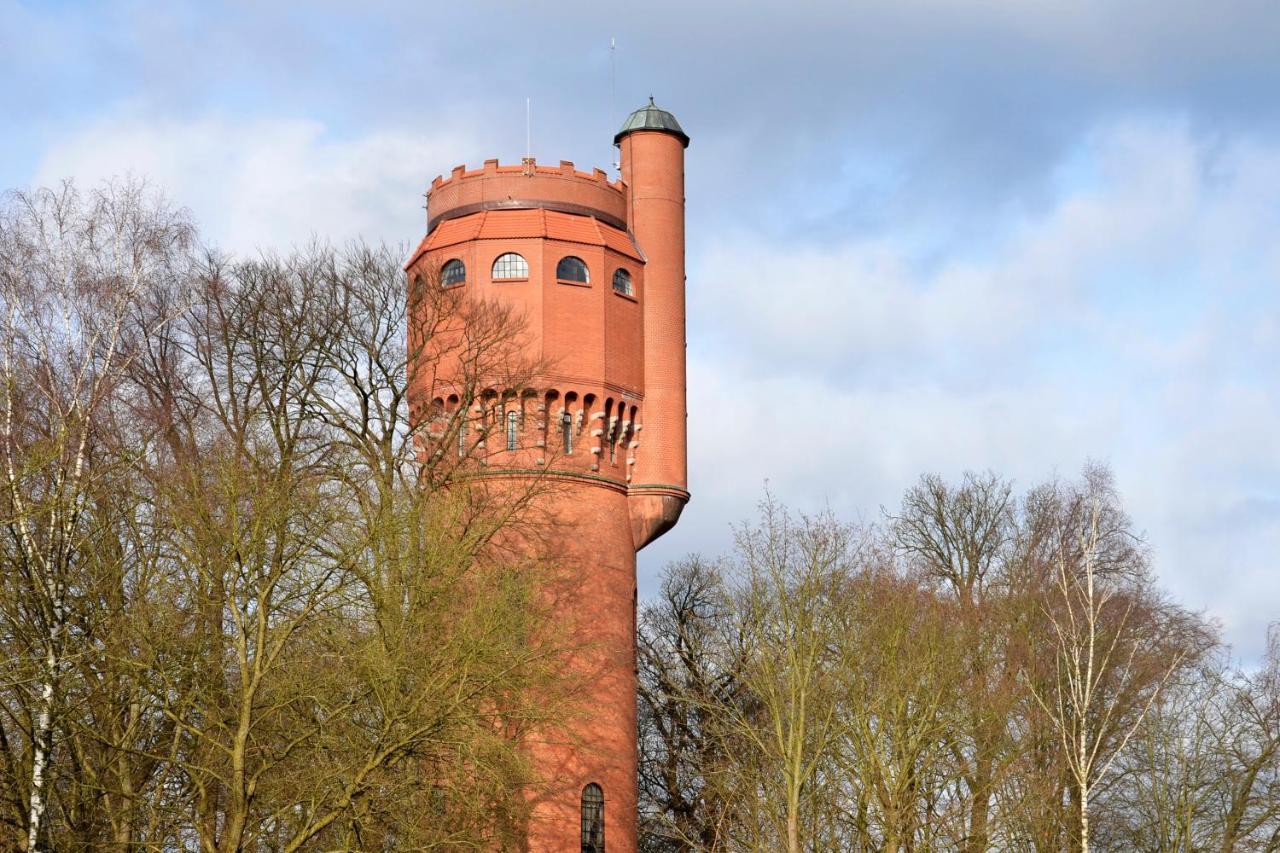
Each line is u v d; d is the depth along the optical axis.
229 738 53.16
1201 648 81.12
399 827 54.62
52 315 57.44
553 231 76.25
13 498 50.62
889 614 73.31
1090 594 66.25
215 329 69.12
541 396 74.50
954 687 72.38
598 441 76.19
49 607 49.38
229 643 55.31
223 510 55.81
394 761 51.50
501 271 76.06
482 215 76.94
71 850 49.19
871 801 70.12
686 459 79.94
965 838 69.50
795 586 73.44
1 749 50.09
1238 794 78.31
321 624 54.84
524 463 74.38
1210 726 79.12
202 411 66.62
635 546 78.31
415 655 52.94
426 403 73.31
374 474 61.16
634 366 78.38
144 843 49.03
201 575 53.28
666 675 91.75
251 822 51.84
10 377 53.62
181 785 56.53
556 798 71.00
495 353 73.88
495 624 54.88
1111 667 78.50
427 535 57.66
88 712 52.88
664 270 80.44
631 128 82.06
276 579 52.59
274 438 63.28
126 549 55.56
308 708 54.34
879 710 69.50
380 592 54.47
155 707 51.78
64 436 51.78
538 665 60.22
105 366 55.75
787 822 68.56
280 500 54.09
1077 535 87.12
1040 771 73.81
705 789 87.38
